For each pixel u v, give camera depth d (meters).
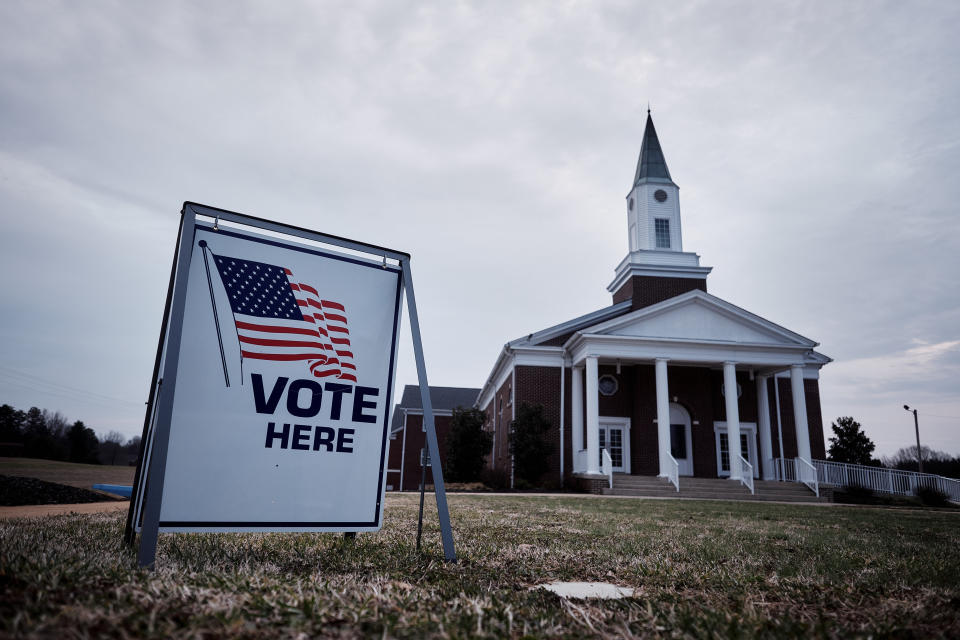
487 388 33.12
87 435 58.16
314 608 2.08
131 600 1.97
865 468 22.47
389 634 1.87
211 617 1.87
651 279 26.62
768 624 2.19
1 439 57.59
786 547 5.16
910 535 7.00
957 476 42.47
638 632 2.13
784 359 22.28
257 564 3.15
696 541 5.41
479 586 2.82
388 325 4.22
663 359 21.89
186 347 3.53
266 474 3.60
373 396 4.05
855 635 2.04
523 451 21.97
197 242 3.68
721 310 23.03
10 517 6.06
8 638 1.50
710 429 23.86
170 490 3.33
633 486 20.08
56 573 2.22
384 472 3.98
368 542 4.35
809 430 25.80
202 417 3.49
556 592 2.90
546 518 7.95
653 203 27.88
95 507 8.32
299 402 3.79
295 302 3.91
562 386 23.92
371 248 4.24
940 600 2.67
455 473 25.80
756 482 21.25
